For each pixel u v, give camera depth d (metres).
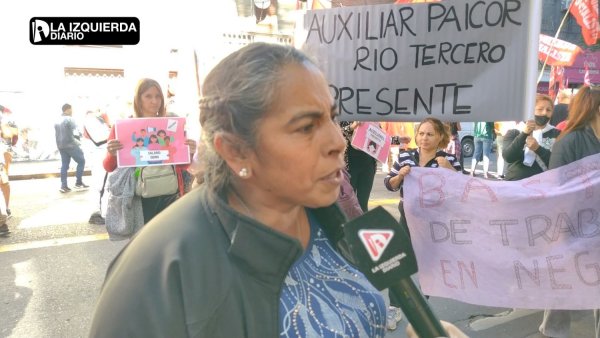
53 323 3.23
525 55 2.20
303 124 0.71
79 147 8.87
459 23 2.29
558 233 2.37
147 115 3.21
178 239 0.74
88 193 8.41
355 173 3.22
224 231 0.77
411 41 2.40
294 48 0.76
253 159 0.74
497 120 2.29
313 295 0.84
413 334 0.89
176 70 11.32
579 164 2.38
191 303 0.70
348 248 0.84
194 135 3.37
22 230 5.69
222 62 0.75
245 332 0.73
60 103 11.76
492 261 2.43
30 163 11.59
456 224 2.47
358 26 2.48
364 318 0.88
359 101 2.54
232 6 9.49
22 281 4.00
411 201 2.54
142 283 0.70
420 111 2.44
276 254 0.76
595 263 2.34
